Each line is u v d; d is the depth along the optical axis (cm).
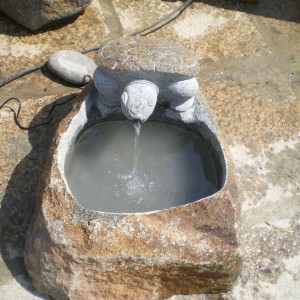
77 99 85
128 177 85
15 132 97
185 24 121
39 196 75
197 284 75
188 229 70
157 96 82
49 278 72
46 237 71
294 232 88
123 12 121
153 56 75
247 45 118
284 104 108
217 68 113
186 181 84
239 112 105
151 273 70
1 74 106
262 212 90
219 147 80
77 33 116
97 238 68
